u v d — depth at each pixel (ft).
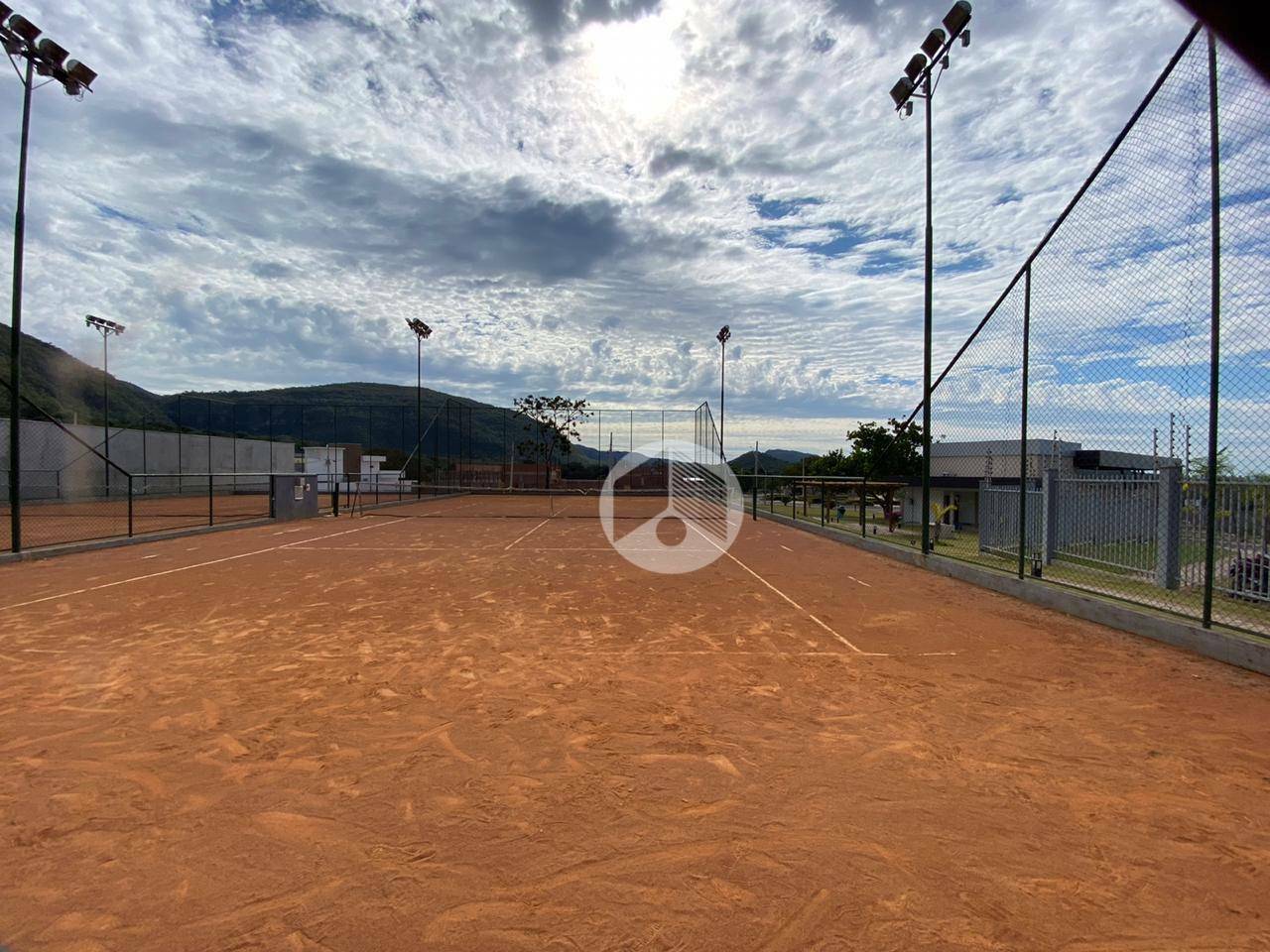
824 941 7.74
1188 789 11.63
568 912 8.28
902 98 39.99
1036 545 37.68
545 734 14.03
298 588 31.32
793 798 11.21
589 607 27.43
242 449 121.19
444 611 26.40
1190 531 27.71
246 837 10.05
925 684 17.51
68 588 30.94
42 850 9.71
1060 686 17.37
